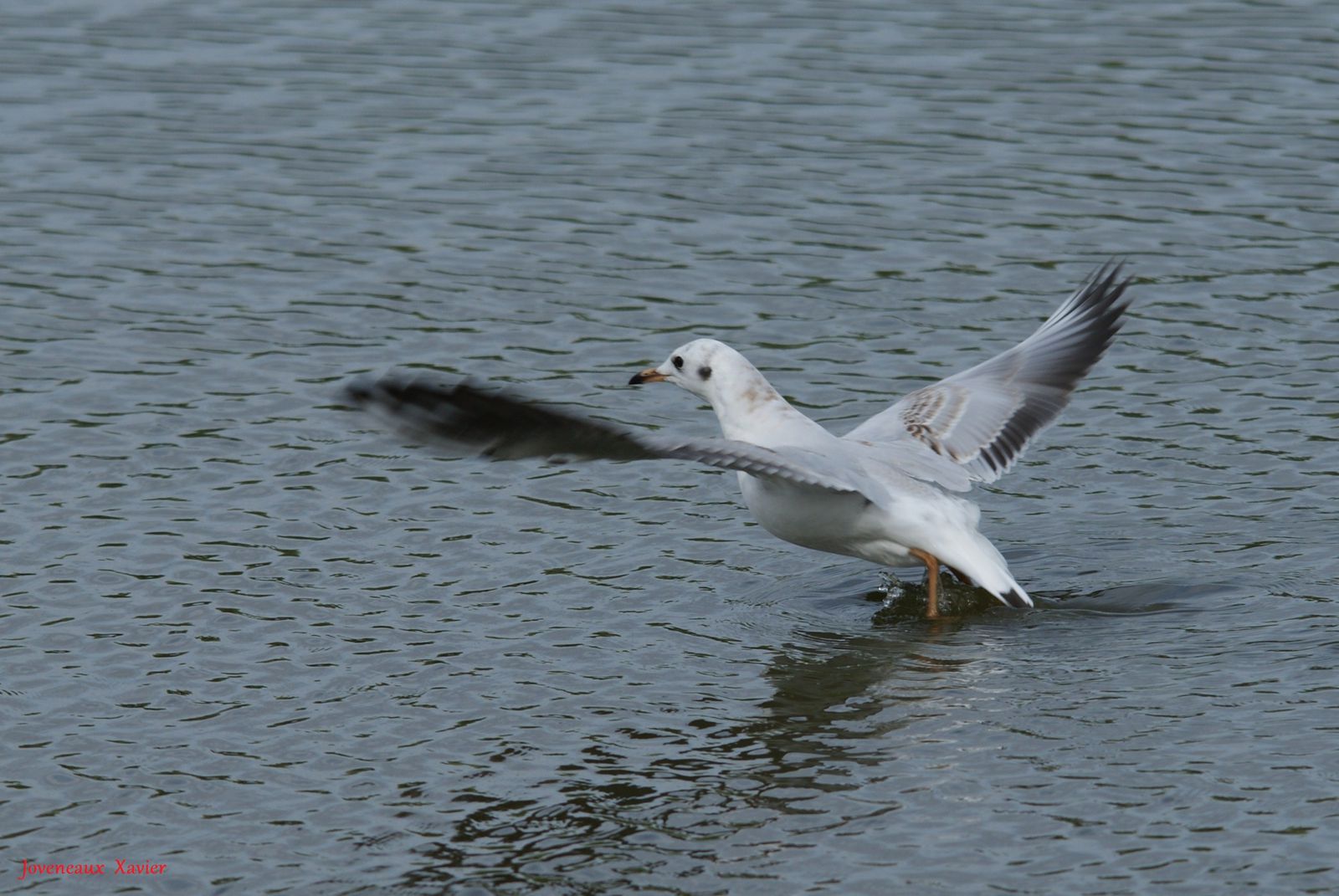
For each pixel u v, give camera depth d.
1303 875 9.68
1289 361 18.39
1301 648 12.55
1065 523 15.16
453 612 13.59
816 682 12.42
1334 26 28.67
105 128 25.50
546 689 12.36
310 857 10.27
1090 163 23.84
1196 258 21.06
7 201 23.09
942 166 23.89
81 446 16.61
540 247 21.72
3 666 12.62
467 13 30.31
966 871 9.87
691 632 13.34
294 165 24.31
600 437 10.09
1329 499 15.30
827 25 29.34
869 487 12.92
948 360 18.69
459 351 18.95
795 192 23.19
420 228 22.31
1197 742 11.23
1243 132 24.62
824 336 19.34
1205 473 15.99
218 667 12.67
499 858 10.20
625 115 25.78
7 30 29.38
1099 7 29.95
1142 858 9.91
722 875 9.94
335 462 16.42
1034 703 11.91
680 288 20.58
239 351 18.97
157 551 14.53
